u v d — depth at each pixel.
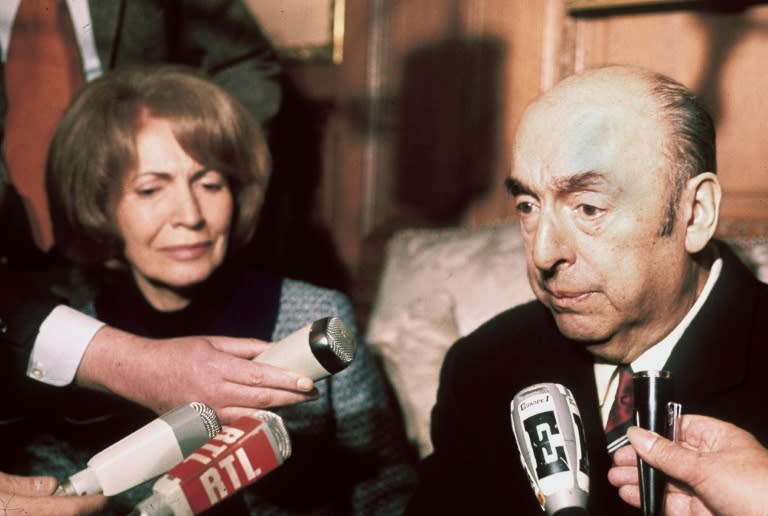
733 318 1.27
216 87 1.65
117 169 1.57
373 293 2.93
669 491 1.03
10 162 1.97
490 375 1.46
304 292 1.72
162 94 1.60
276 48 3.10
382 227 2.93
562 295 1.19
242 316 1.67
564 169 1.14
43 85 1.99
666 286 1.19
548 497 1.00
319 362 1.12
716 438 1.00
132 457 1.03
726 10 2.24
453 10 2.76
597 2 2.41
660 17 2.34
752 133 2.21
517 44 2.63
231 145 1.62
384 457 1.65
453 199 2.80
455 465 1.45
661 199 1.14
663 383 1.02
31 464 1.54
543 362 1.40
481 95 2.72
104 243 1.65
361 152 2.98
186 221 1.57
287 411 1.61
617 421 1.28
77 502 1.01
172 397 1.22
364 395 1.67
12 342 1.36
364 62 2.95
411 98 2.87
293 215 3.09
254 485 1.57
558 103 1.17
